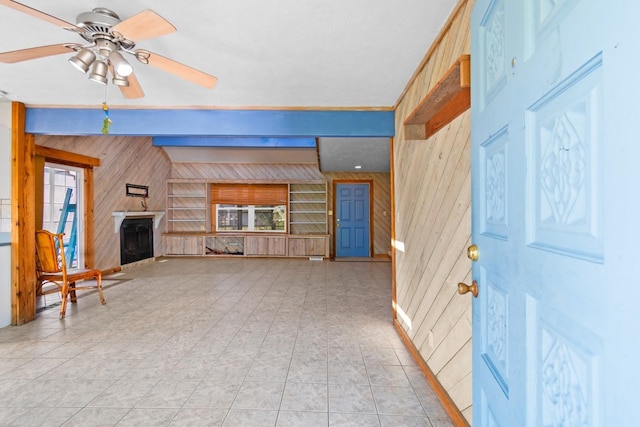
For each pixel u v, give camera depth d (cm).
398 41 205
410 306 280
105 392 213
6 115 324
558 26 60
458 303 185
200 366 248
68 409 196
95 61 195
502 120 86
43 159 452
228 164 814
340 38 201
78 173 529
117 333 313
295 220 820
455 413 182
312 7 171
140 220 681
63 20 175
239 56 224
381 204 818
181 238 780
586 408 52
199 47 212
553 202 62
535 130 69
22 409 196
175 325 335
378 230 820
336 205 817
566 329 58
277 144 666
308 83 272
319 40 204
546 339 65
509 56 82
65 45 181
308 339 300
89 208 539
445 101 190
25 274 340
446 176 202
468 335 173
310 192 820
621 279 44
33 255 349
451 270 195
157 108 329
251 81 267
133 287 495
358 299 433
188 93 295
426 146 240
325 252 775
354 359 260
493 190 94
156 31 168
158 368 245
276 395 211
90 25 170
